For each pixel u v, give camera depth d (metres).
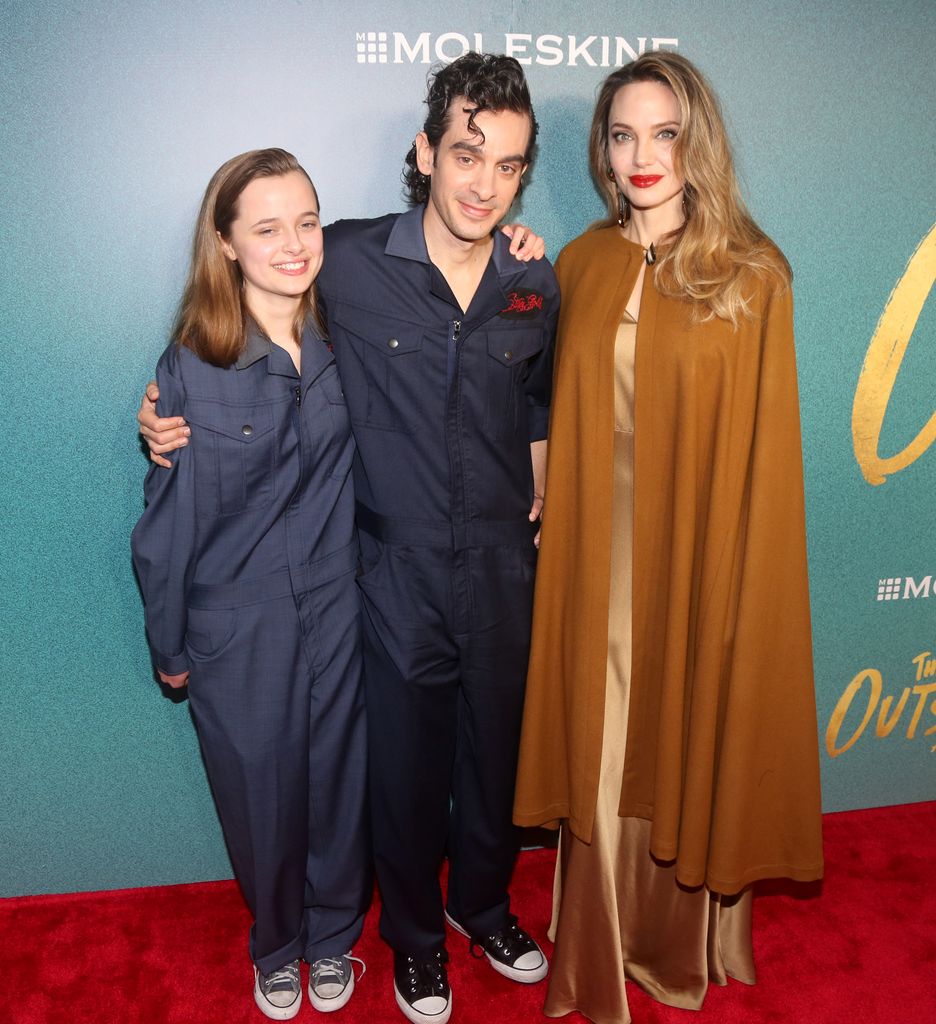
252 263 1.51
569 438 1.67
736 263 1.55
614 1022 1.85
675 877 1.86
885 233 2.07
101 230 1.83
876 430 2.21
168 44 1.76
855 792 2.48
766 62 1.92
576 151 1.93
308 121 1.83
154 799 2.21
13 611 2.03
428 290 1.59
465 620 1.70
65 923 2.14
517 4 1.83
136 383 1.93
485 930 2.00
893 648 2.38
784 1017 1.87
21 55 1.72
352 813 1.90
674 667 1.67
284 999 1.89
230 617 1.67
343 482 1.72
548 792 1.87
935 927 2.10
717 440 1.59
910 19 1.95
